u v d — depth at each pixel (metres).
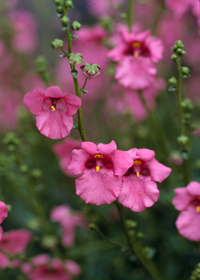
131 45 0.32
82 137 0.26
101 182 0.26
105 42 0.36
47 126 0.26
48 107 0.26
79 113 0.26
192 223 0.28
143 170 0.26
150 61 0.32
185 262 0.35
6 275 0.37
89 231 0.37
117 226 0.38
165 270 0.36
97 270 0.37
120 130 0.39
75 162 0.26
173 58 0.28
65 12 0.26
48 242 0.34
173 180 0.35
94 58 0.39
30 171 0.33
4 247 0.33
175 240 0.36
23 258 0.31
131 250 0.29
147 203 0.26
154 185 0.26
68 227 0.37
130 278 0.36
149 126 0.38
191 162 0.38
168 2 0.36
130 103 0.37
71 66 0.25
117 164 0.25
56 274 0.35
